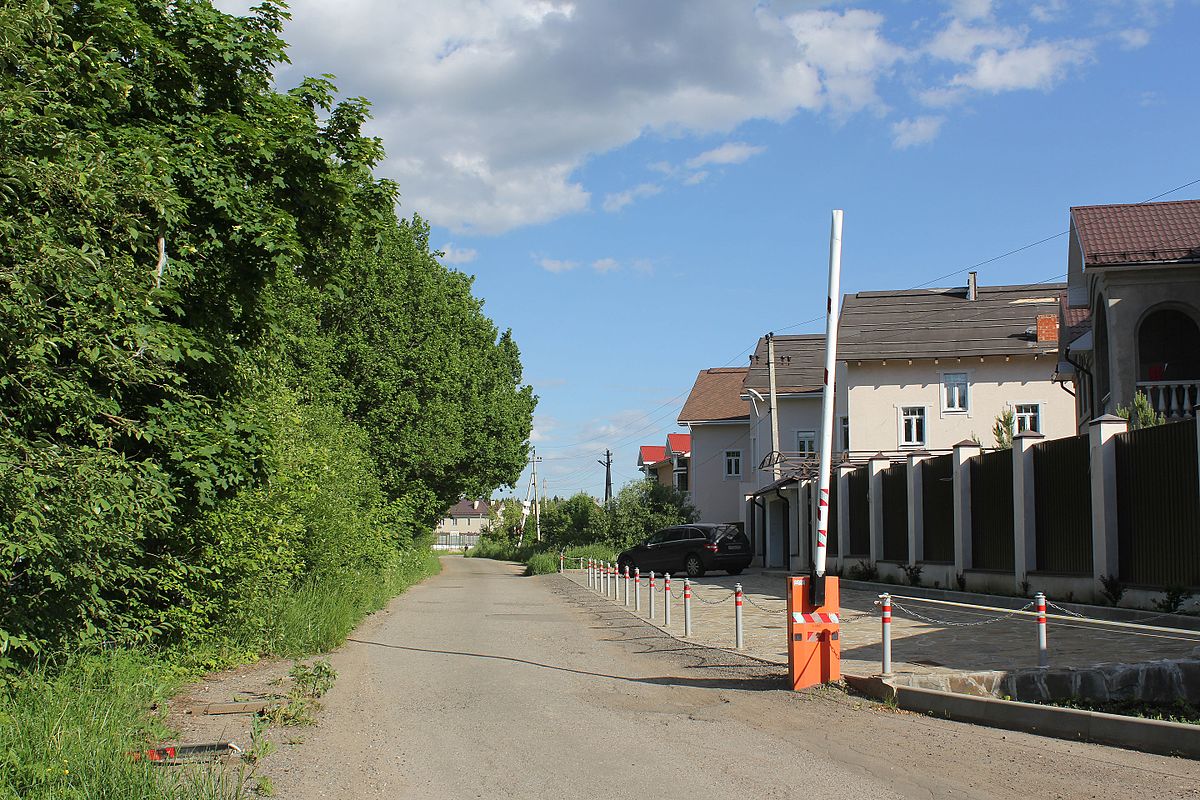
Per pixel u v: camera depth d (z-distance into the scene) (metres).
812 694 10.16
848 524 27.80
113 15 9.59
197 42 11.26
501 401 41.59
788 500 35.78
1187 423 13.79
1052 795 6.32
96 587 8.94
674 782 6.73
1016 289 43.78
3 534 7.27
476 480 39.16
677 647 14.75
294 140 11.88
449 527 152.75
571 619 20.14
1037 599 10.75
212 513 11.29
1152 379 21.69
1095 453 15.70
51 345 7.66
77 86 8.91
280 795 6.41
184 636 11.55
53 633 8.82
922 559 22.86
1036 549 17.80
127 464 8.68
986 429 39.78
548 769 7.14
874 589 23.42
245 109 11.93
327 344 27.91
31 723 6.77
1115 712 9.59
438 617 20.66
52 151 8.08
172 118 10.99
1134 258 21.16
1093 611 14.82
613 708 9.65
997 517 19.28
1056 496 17.19
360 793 6.52
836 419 42.94
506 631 17.62
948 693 9.02
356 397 30.81
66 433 8.23
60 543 7.79
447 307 34.22
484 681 11.55
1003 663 11.31
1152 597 14.09
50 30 8.05
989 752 7.50
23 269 7.44
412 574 35.81
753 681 11.23
